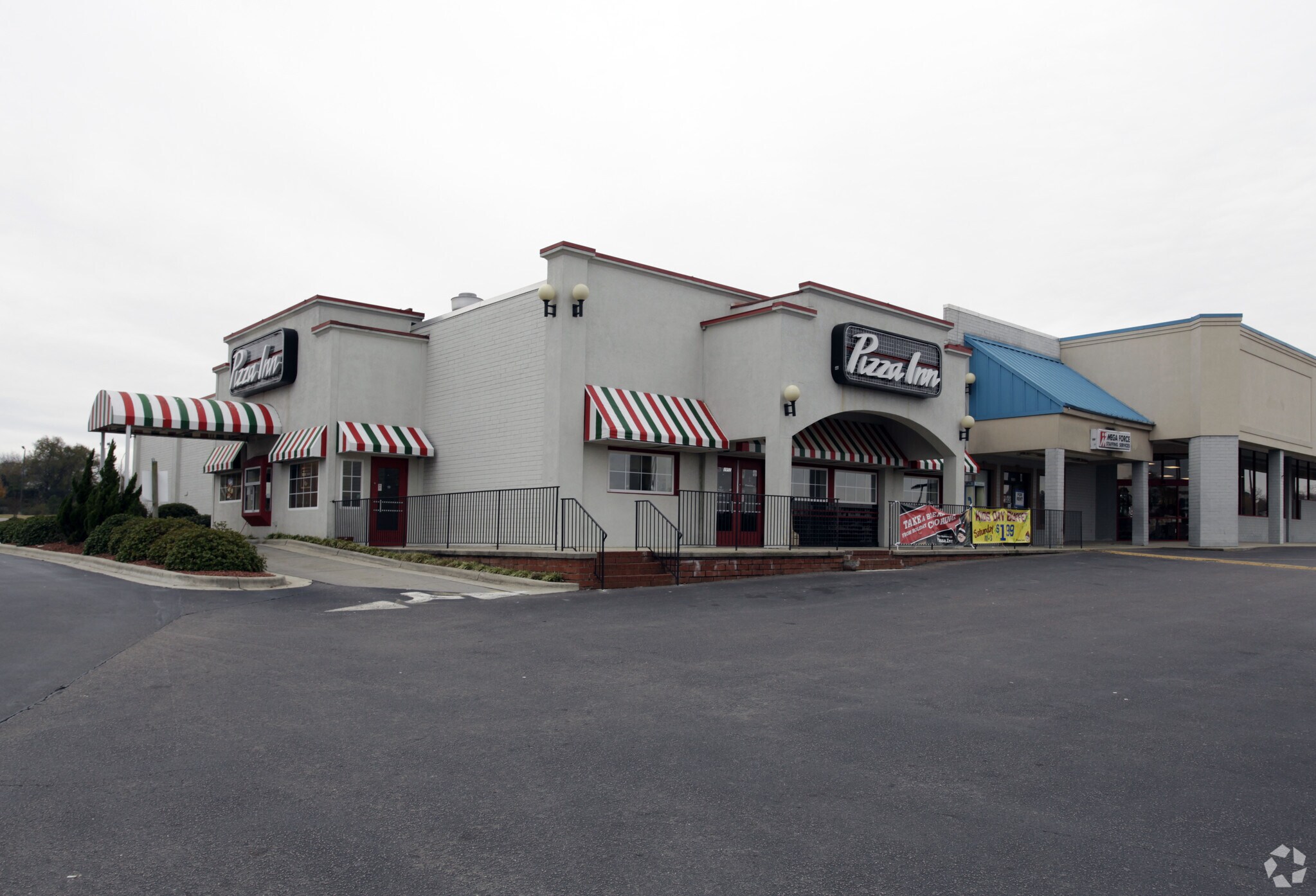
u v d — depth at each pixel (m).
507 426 21.09
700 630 11.88
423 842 5.02
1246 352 32.19
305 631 11.37
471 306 22.84
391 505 23.56
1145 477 31.39
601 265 20.47
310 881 4.53
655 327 21.39
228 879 4.54
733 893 4.44
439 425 23.61
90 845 4.95
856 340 21.95
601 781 6.05
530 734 7.10
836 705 8.08
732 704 8.05
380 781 6.00
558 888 4.48
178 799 5.63
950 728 7.38
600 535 19.94
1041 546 29.25
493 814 5.44
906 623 12.66
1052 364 33.22
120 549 18.22
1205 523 30.59
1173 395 31.58
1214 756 6.72
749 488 23.11
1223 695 8.60
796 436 23.56
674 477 21.56
